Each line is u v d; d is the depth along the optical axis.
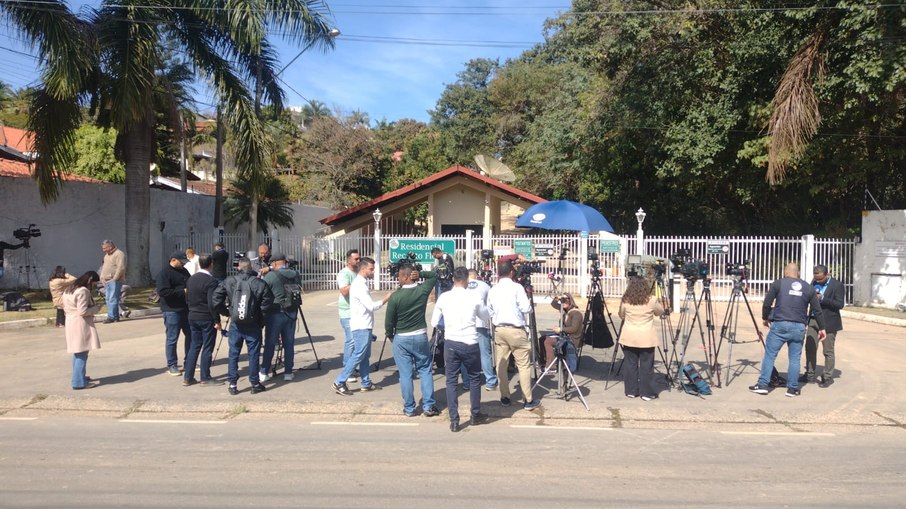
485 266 10.69
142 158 17.94
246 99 17.83
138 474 5.38
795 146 14.34
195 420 7.12
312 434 6.60
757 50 17.22
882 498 4.90
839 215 20.08
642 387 7.94
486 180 23.77
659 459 5.83
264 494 4.94
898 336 12.66
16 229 18.41
